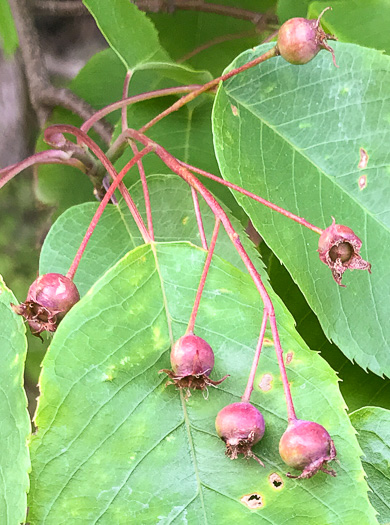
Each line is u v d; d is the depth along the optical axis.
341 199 0.13
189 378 0.10
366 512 0.10
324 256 0.10
